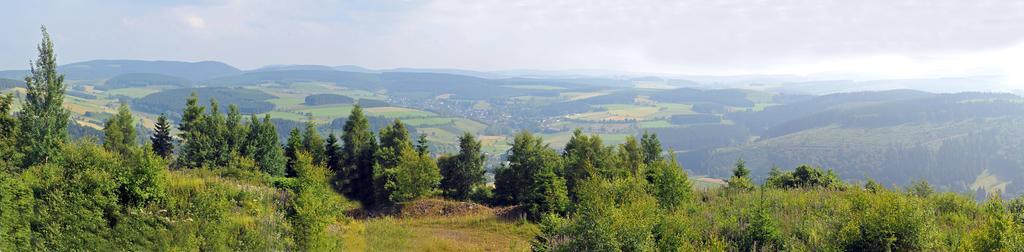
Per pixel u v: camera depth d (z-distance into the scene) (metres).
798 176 35.94
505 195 47.75
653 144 47.91
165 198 18.34
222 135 47.53
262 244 17.52
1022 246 13.53
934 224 16.48
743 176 36.47
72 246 14.90
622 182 22.55
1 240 13.60
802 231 17.92
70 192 16.47
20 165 22.86
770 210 21.25
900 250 15.03
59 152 23.66
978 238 14.19
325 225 19.59
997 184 159.25
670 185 24.11
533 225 28.33
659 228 17.34
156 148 52.12
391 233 24.75
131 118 55.00
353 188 52.47
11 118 28.67
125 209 17.12
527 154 45.41
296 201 21.41
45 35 29.94
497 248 23.80
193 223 17.36
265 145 48.81
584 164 37.97
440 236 25.70
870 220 15.38
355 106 54.12
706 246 17.12
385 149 49.97
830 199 22.81
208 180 23.02
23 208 15.04
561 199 28.22
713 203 25.48
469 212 33.59
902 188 25.30
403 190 39.31
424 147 54.41
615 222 16.12
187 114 49.34
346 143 52.97
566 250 16.45
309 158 35.09
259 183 33.00
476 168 51.12
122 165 18.77
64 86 31.16
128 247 15.71
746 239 17.66
